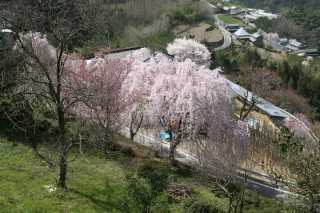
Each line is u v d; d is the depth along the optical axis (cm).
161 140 1917
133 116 1839
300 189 788
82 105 1691
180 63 1931
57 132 1581
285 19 8956
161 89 1777
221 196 1417
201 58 3909
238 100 3325
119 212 1075
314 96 4622
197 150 1778
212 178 1652
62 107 1142
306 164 807
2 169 1170
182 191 1299
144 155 1716
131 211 1091
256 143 2059
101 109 1545
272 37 8162
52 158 1340
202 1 8050
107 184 1251
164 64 2011
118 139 1844
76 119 1705
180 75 1825
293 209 822
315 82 4619
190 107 1689
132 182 998
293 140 823
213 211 1095
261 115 3081
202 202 1131
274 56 6975
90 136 1645
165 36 5278
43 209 997
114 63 2073
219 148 1739
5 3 1414
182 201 1231
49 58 2155
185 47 3891
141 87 1878
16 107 1496
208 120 1742
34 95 1212
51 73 1580
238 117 2727
